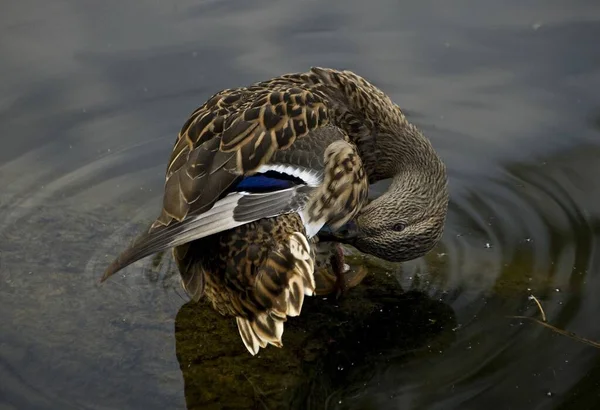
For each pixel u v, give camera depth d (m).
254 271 6.23
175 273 7.58
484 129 8.95
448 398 6.16
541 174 8.43
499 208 8.12
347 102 7.66
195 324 6.95
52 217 8.10
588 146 8.65
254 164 6.29
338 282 7.32
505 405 6.06
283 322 6.49
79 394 6.23
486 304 7.10
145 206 8.29
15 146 8.85
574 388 6.18
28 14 10.48
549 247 7.60
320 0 10.87
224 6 10.76
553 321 6.82
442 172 7.70
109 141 8.98
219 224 5.94
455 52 9.90
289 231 6.27
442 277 7.47
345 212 6.91
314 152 6.64
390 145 7.84
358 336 6.86
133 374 6.43
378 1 10.82
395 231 7.47
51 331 6.82
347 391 6.30
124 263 5.47
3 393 6.19
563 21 10.20
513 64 9.68
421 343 6.75
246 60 9.80
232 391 6.29
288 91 6.86
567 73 9.48
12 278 7.39
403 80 9.53
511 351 6.57
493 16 10.39
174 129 9.08
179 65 9.76
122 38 10.12
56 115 9.20
